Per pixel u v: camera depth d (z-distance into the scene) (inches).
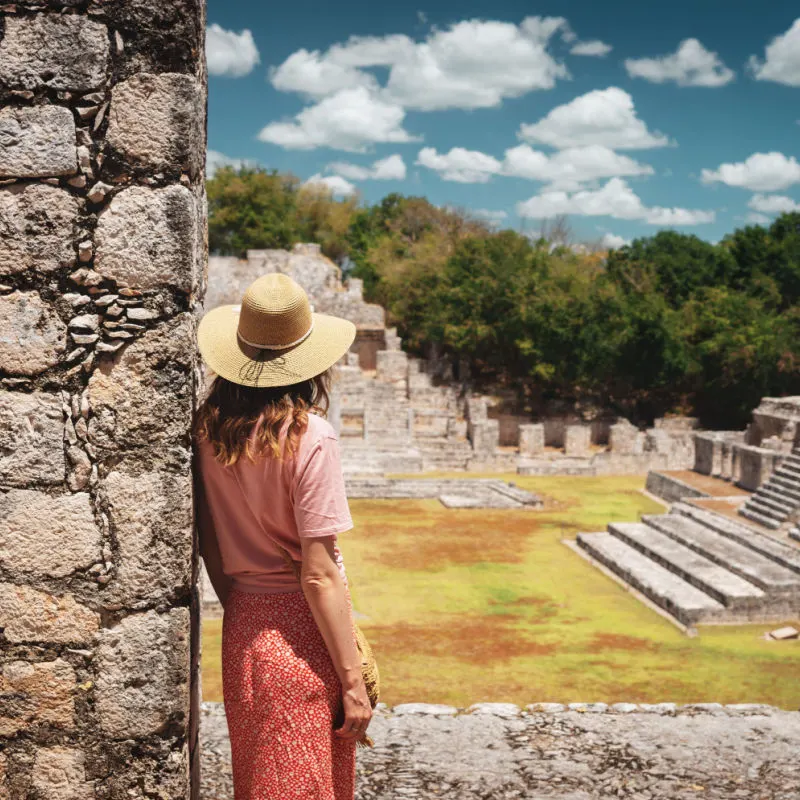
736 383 1720.0
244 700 103.1
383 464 1337.4
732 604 667.4
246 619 104.8
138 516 109.6
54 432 108.5
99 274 107.6
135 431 109.0
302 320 105.0
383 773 188.9
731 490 1097.4
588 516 1064.8
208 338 108.0
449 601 716.0
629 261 2242.9
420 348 2183.8
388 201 3078.2
